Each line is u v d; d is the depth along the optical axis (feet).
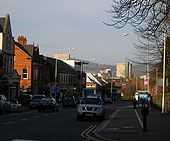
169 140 61.62
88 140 60.75
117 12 47.85
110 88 508.12
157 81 168.35
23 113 141.69
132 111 182.50
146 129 77.15
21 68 261.24
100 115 108.88
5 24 210.79
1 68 184.55
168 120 111.45
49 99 161.58
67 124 94.07
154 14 48.88
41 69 281.74
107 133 72.49
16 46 260.62
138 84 448.65
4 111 132.46
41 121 100.58
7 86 204.85
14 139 58.29
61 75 332.39
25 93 246.88
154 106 228.43
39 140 58.44
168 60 134.92
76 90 366.63
